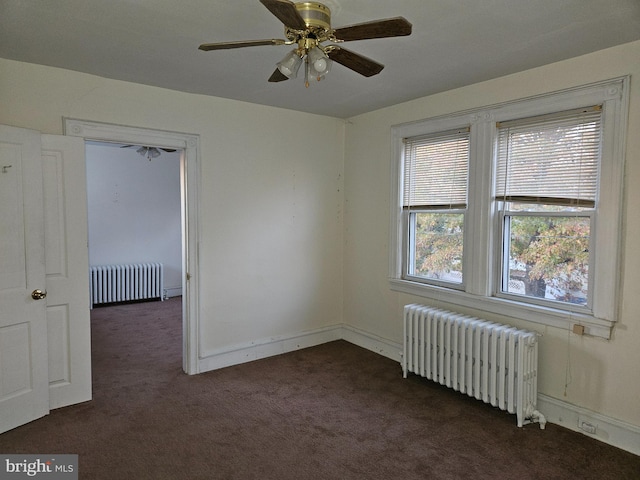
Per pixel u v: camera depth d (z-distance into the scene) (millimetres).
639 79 2457
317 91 3561
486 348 3033
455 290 3564
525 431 2834
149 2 2043
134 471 2373
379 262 4277
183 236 3789
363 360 4156
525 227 3123
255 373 3822
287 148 4227
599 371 2717
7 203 2695
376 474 2375
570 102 2764
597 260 2672
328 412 3094
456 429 2859
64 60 2859
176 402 3229
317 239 4539
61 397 3098
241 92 3605
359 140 4445
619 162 2543
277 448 2623
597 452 2584
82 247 3125
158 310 6281
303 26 1752
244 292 4055
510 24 2258
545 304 2982
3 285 2691
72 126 3102
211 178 3781
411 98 3764
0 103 2824
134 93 3354
